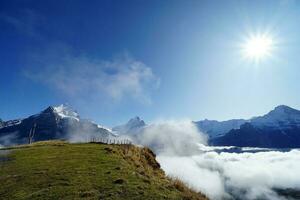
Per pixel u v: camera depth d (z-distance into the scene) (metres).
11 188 22.70
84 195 19.81
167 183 24.44
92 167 28.97
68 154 39.88
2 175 27.56
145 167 34.38
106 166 29.41
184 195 20.91
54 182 23.48
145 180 23.80
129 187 21.42
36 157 38.66
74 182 23.14
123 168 28.44
